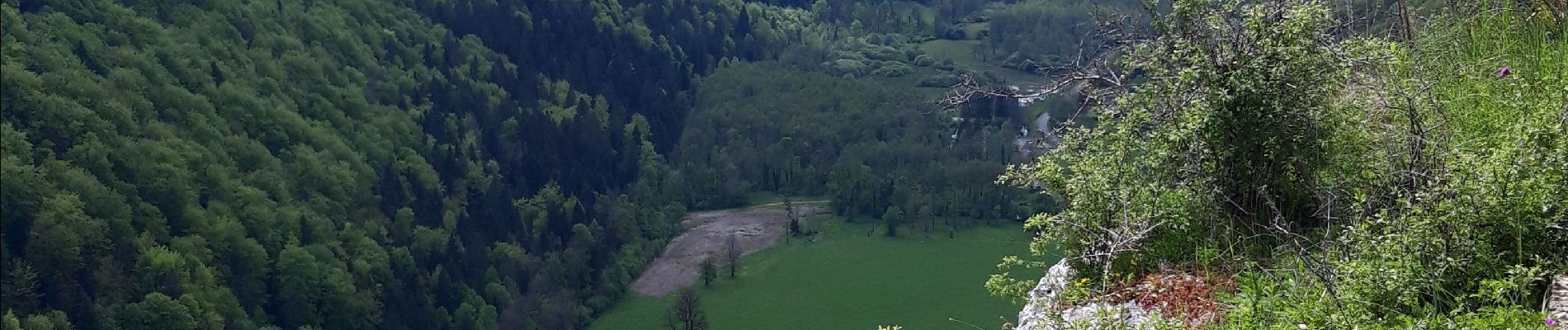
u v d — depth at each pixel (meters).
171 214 59.06
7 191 52.75
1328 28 5.37
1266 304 4.21
